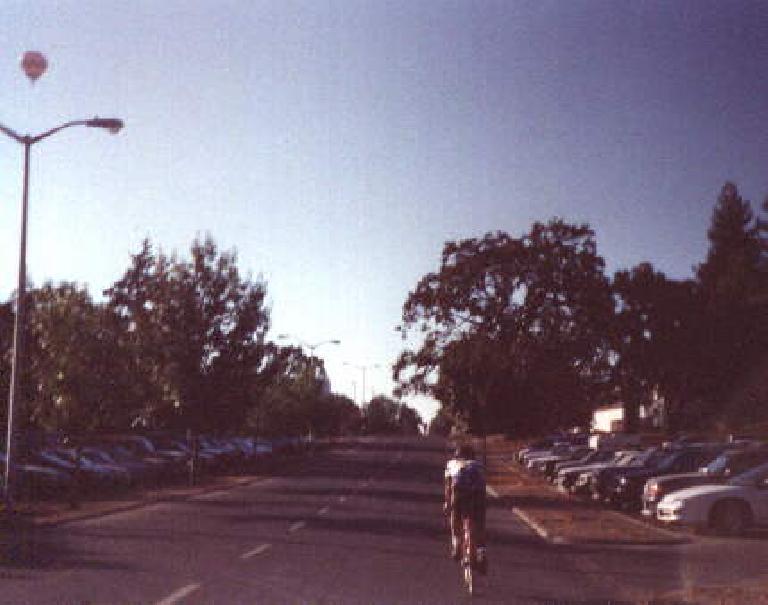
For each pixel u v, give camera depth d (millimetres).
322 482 43344
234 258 43188
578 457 42969
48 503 29531
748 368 77125
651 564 16672
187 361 41250
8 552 17375
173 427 50469
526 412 41031
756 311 77312
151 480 41312
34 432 41281
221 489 38188
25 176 25359
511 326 40969
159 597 12312
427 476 48969
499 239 41500
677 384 80000
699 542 20781
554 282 40562
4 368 40156
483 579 14406
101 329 32594
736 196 96625
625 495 28062
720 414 78250
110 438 44719
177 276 42156
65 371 31375
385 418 188625
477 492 13078
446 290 41062
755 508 21844
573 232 41062
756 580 14477
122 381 32625
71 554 17078
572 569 15867
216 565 15586
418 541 19781
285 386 77125
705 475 25047
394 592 12945
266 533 21078
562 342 40719
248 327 42906
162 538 19969
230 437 64375
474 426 41844
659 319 78500
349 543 19188
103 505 28672
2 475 30609
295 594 12648
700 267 96250
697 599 12477
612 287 41781
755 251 86250
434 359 41750
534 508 28984
